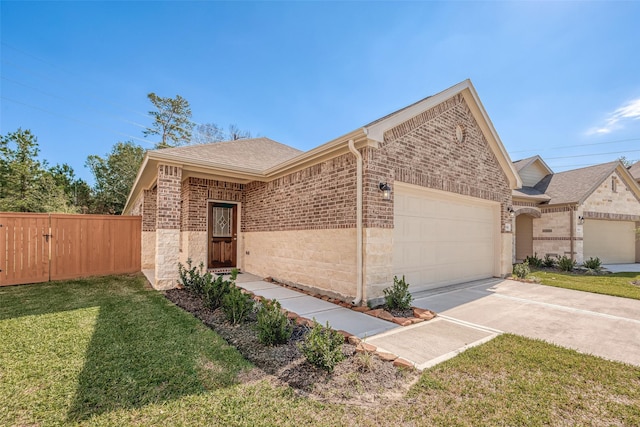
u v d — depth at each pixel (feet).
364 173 21.24
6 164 76.84
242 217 37.91
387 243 21.99
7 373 11.05
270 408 9.21
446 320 18.49
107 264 34.30
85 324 16.69
